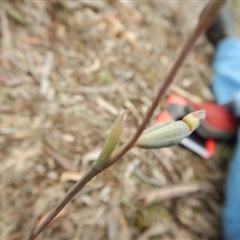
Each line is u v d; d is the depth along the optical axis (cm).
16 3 29
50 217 8
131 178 24
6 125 23
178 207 24
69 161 23
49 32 29
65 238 21
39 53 28
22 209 21
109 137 6
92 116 26
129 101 28
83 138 25
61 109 26
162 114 27
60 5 31
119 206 23
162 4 37
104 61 30
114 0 34
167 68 32
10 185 21
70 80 28
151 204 23
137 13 35
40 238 20
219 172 27
